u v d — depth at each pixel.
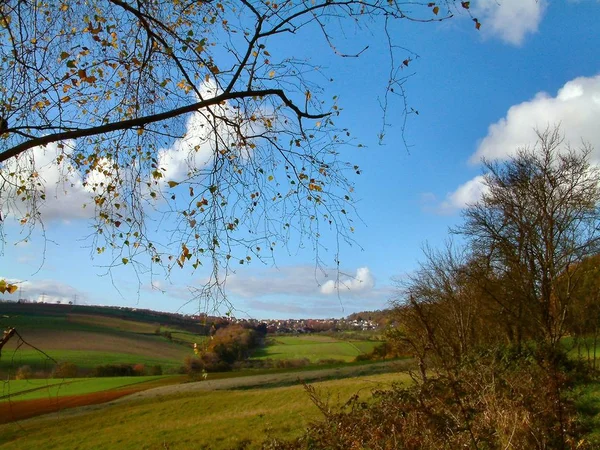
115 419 32.50
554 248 21.70
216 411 31.38
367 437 6.50
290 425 21.39
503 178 24.11
